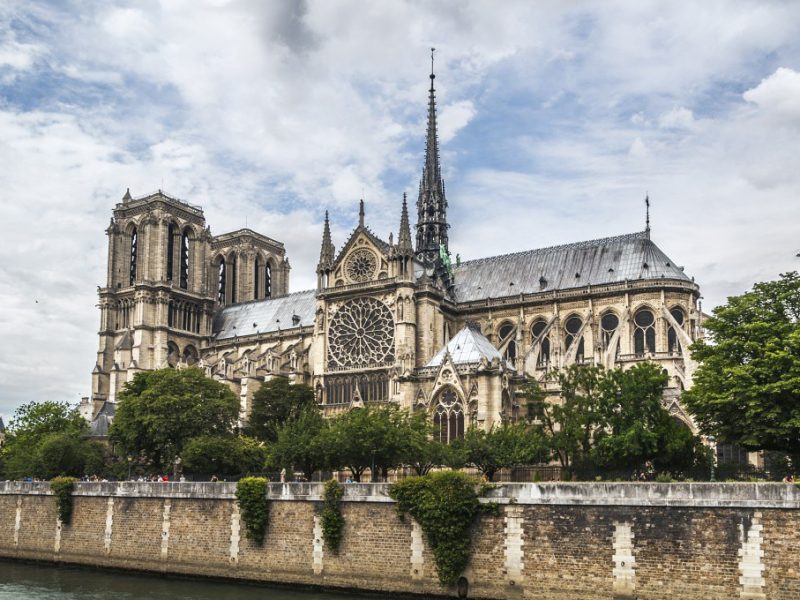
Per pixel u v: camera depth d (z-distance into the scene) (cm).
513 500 6525
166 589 7538
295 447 9250
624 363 12725
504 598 6425
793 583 5488
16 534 9506
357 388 13050
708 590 5744
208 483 8138
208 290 19712
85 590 7544
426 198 16338
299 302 17975
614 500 6153
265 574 7575
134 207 18275
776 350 7369
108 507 8806
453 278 15900
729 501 5762
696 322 13150
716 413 7675
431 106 16962
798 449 7400
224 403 11788
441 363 11469
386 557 6962
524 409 11388
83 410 17288
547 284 14625
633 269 13925
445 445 9700
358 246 14325
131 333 17488
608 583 6075
